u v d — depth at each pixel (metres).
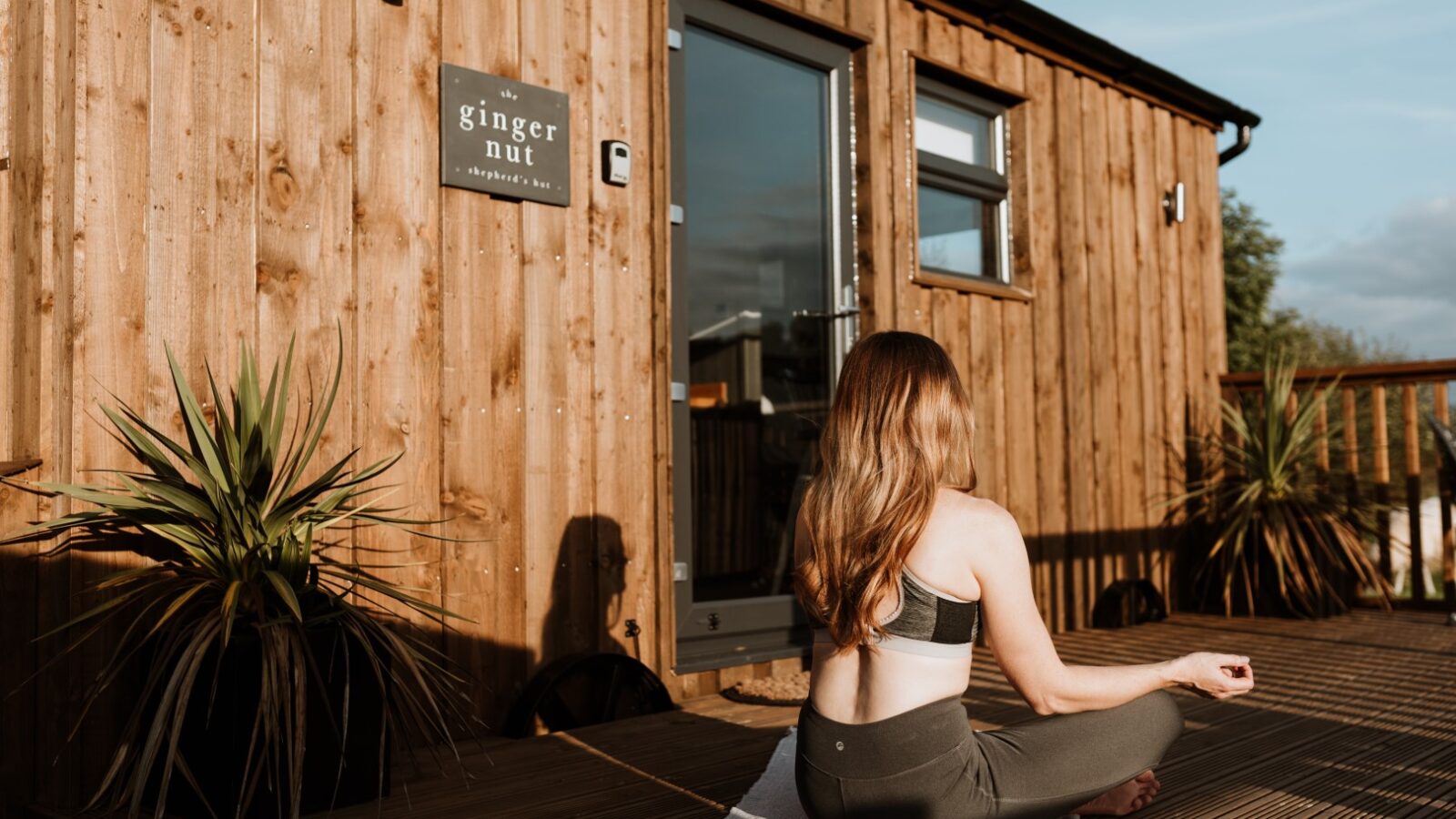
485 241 3.37
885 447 1.85
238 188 2.85
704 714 3.49
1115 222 6.00
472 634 3.23
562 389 3.53
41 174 2.63
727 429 4.41
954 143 5.33
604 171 3.69
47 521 2.56
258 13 2.92
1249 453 5.89
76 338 2.55
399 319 3.15
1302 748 2.96
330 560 2.63
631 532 3.69
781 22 4.45
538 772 2.77
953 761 1.79
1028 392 5.38
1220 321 6.70
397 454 2.96
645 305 3.79
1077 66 5.79
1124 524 5.85
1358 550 5.66
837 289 4.68
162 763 2.43
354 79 3.10
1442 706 3.50
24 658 2.50
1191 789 2.57
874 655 1.84
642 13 3.86
